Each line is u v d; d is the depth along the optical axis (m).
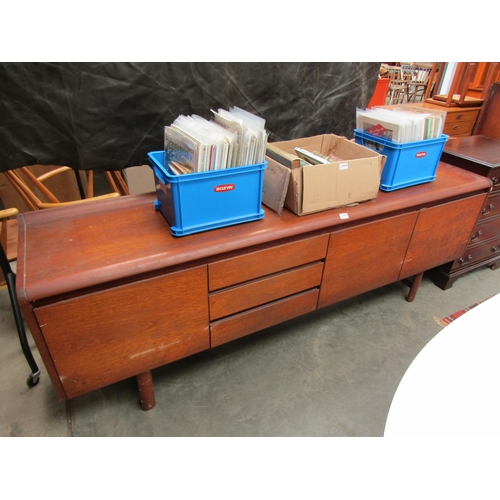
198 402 1.39
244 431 1.29
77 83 1.15
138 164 1.38
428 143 1.46
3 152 1.16
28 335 1.65
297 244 1.25
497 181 1.70
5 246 1.63
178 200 1.05
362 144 1.58
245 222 1.22
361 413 1.36
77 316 0.95
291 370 1.53
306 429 1.30
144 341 1.11
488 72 2.63
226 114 1.24
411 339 1.70
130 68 1.20
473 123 2.81
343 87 1.66
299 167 1.24
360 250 1.43
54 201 1.56
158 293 1.05
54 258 0.99
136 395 1.42
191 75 1.31
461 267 1.98
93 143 1.27
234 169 1.08
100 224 1.17
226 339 1.32
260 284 1.26
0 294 1.85
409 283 2.06
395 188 1.50
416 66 4.48
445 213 1.58
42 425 1.29
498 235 1.96
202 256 1.06
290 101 1.56
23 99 1.11
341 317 1.82
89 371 1.06
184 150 1.07
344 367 1.55
